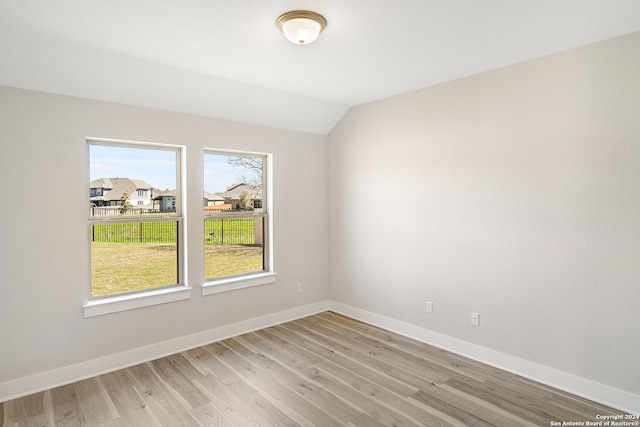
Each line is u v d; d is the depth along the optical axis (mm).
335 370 2949
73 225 2799
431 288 3469
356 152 4156
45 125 2662
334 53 2639
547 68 2682
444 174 3334
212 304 3576
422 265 3537
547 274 2721
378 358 3178
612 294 2432
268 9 2006
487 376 2850
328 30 2270
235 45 2488
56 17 2080
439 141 3363
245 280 3795
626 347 2379
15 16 2062
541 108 2719
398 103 3699
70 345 2789
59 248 2742
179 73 2963
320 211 4488
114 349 2988
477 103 3084
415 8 1998
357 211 4172
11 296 2555
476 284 3133
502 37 2379
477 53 2650
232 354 3266
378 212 3938
